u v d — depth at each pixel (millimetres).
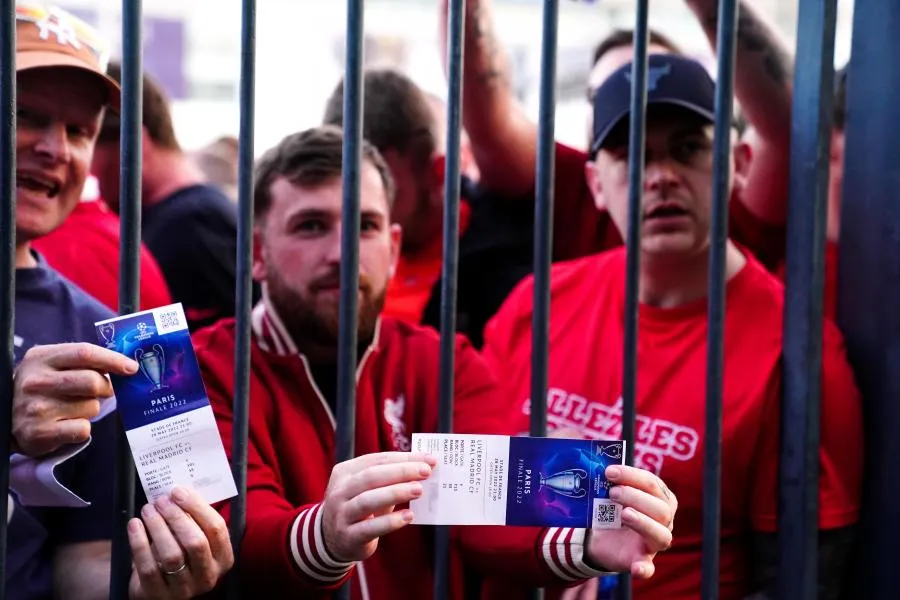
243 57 1312
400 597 1627
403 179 2105
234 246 2143
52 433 1158
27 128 1595
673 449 1830
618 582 1475
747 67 2059
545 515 1216
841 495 1751
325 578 1266
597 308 2010
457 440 1212
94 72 1607
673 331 1922
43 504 1255
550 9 1392
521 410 1979
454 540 1594
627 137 1966
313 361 1763
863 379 1783
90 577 1444
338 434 1368
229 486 1196
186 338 1184
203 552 1167
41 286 1677
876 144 1758
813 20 1602
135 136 1271
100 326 1158
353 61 1339
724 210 1483
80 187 1677
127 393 1163
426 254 2113
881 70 1746
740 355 1875
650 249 1931
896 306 1726
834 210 2066
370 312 1777
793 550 1654
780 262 2080
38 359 1168
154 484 1173
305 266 1771
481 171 2117
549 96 1405
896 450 1727
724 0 1469
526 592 1599
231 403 1628
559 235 2117
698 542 1810
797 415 1646
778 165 2068
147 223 2121
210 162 2178
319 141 1808
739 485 1799
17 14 1577
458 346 1842
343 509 1169
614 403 1913
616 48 2121
